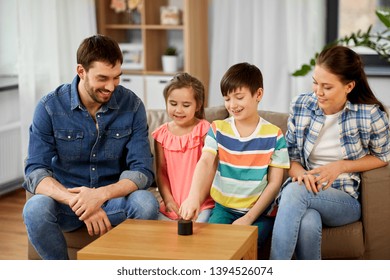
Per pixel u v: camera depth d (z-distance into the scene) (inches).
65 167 111.0
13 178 192.2
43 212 101.7
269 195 105.5
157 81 202.4
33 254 116.5
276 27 196.2
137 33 220.2
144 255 82.4
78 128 108.9
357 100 107.8
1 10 202.5
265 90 198.5
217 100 209.5
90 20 201.0
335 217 105.1
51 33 190.9
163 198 114.0
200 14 204.7
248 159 108.0
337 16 199.3
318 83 104.3
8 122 190.5
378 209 108.0
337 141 108.7
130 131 110.4
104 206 109.3
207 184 106.0
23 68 185.5
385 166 108.7
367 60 200.7
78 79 109.7
